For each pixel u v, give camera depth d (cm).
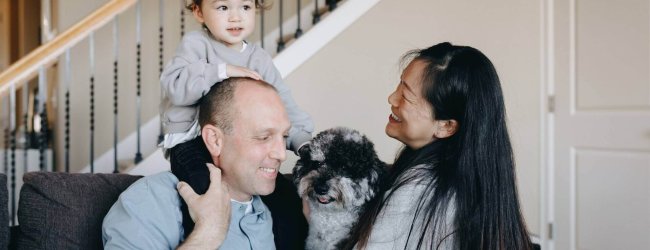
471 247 112
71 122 379
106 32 382
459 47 123
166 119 144
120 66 384
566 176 302
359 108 286
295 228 139
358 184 125
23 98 456
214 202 110
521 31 309
